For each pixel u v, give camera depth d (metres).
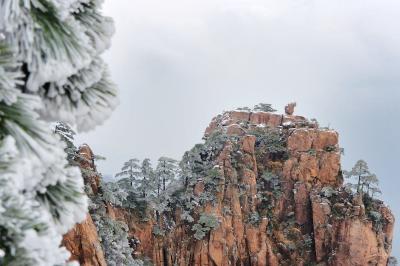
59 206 5.41
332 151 84.50
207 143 82.88
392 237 80.69
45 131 4.88
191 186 76.19
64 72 5.13
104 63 6.22
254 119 93.50
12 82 4.64
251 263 74.50
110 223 53.28
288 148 85.50
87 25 6.05
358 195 79.50
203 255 69.94
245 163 82.00
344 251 76.00
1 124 4.66
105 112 6.11
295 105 96.19
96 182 56.53
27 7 4.84
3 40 4.86
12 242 4.15
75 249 43.88
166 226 71.44
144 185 70.38
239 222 75.19
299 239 79.00
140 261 58.66
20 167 4.30
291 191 82.44
